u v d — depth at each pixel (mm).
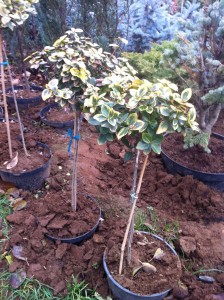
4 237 2324
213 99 2602
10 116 3775
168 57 2850
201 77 2787
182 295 1994
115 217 2502
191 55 2686
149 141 1530
